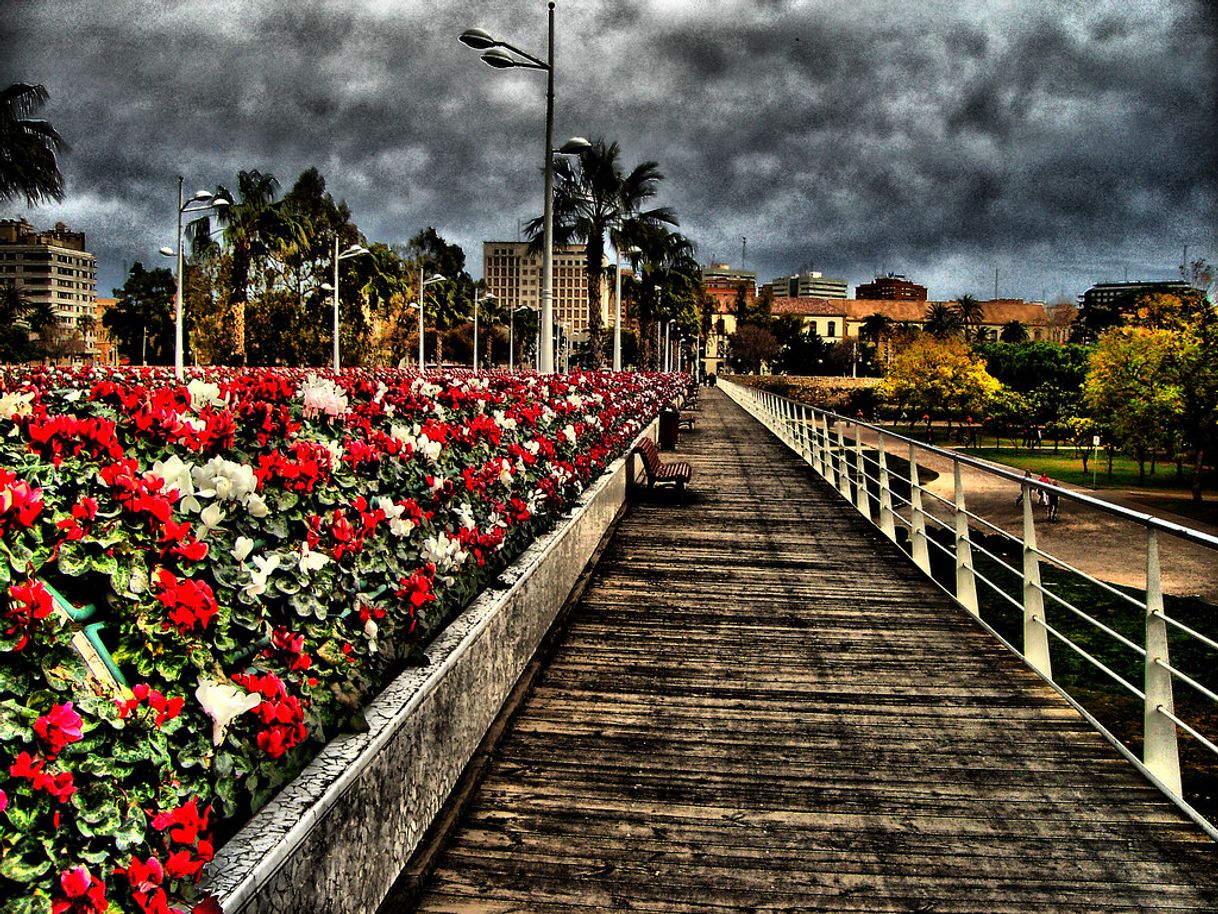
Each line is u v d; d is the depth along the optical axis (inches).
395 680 129.9
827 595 297.7
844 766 168.6
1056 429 2268.7
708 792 156.7
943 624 266.2
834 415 559.2
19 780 62.2
